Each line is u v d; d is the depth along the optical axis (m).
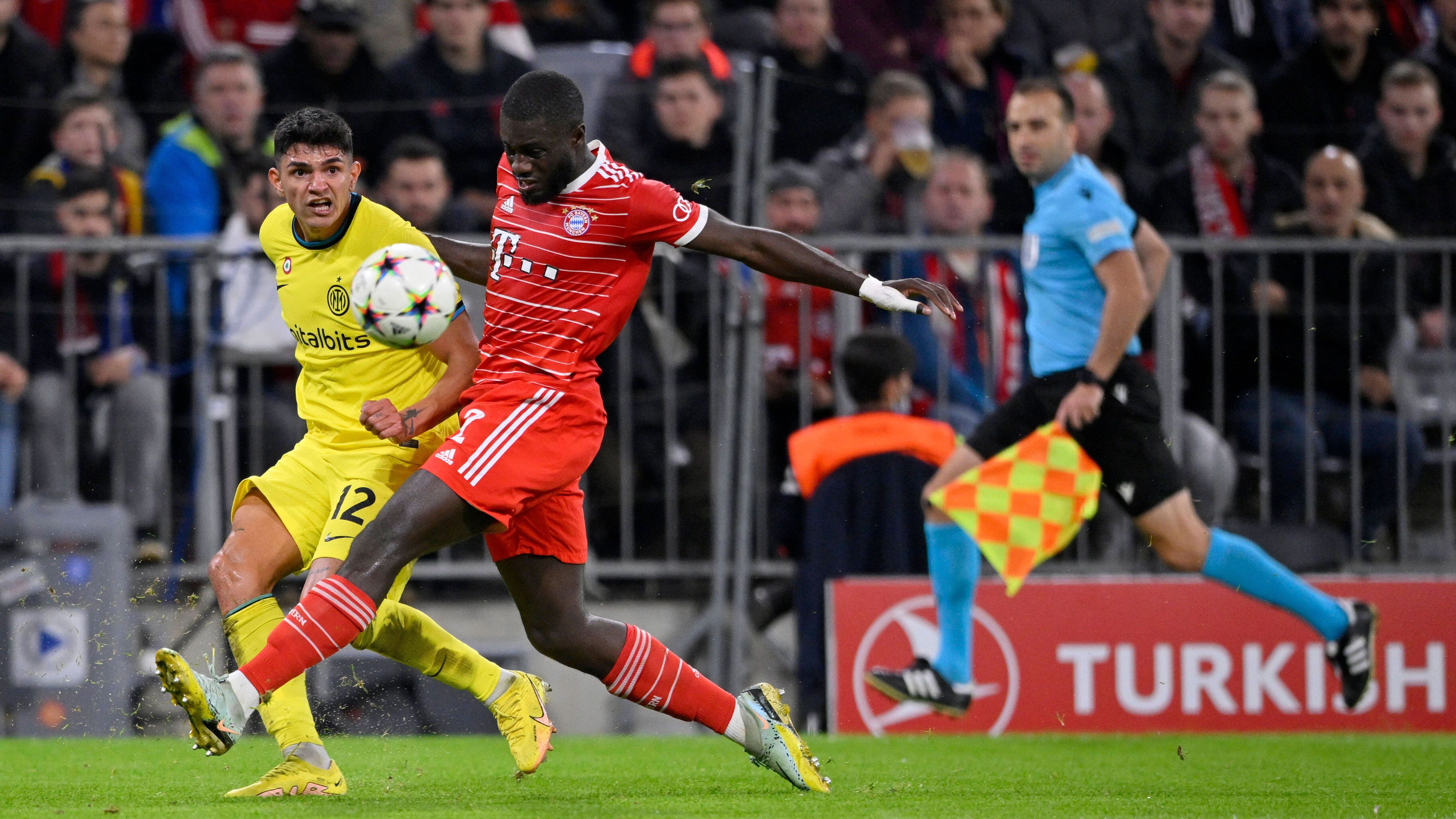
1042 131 19.48
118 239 23.36
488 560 24.00
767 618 23.66
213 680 11.30
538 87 12.12
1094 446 19.72
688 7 28.12
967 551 20.27
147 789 14.03
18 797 13.40
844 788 14.43
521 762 14.51
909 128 27.78
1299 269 24.20
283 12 31.91
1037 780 15.50
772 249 12.48
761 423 23.86
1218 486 23.58
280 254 13.72
